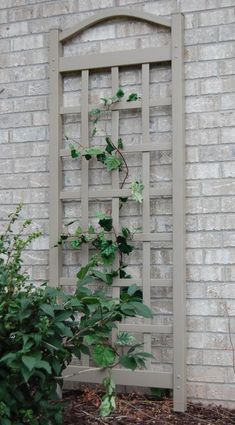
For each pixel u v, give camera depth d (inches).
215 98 133.4
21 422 106.1
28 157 148.3
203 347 132.1
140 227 137.8
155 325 133.7
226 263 131.1
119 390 139.5
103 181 141.8
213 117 133.3
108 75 142.9
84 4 145.1
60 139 143.9
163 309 135.6
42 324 100.9
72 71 143.9
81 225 140.8
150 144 135.8
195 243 133.4
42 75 148.0
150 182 137.9
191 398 132.6
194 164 134.3
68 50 145.9
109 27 142.6
